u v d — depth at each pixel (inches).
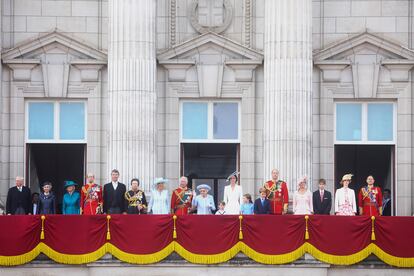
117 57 3181.6
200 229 2797.7
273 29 3189.0
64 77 3287.4
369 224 2810.0
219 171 3297.2
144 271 2797.7
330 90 3287.4
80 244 2792.8
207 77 3282.5
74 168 3297.2
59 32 3282.5
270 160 3171.8
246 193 3208.7
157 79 3282.5
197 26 3287.4
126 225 2797.7
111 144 3171.8
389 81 3292.3
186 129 3299.7
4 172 3277.6
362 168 3304.6
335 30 3292.3
